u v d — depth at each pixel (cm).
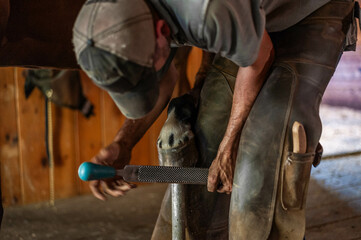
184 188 142
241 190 121
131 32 93
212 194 149
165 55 104
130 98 100
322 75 128
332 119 513
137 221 252
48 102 285
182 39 112
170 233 152
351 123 492
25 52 158
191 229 149
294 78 124
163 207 155
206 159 148
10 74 277
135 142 154
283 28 130
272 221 121
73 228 244
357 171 324
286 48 130
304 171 120
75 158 301
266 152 120
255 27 106
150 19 97
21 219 260
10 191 283
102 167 117
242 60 109
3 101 277
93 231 239
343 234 218
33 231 241
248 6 102
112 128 311
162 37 102
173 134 143
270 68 129
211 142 147
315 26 130
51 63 167
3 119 278
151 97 102
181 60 262
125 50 92
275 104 122
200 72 169
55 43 164
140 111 104
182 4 100
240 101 128
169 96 155
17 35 154
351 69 717
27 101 283
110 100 307
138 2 96
